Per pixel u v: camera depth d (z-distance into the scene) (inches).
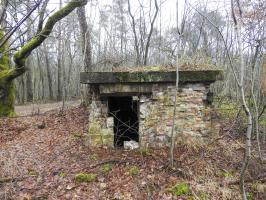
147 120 255.9
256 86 327.9
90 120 266.2
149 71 243.8
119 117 332.5
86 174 216.2
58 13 285.4
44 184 209.0
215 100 442.9
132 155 247.0
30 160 251.3
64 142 292.5
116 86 250.7
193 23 549.6
